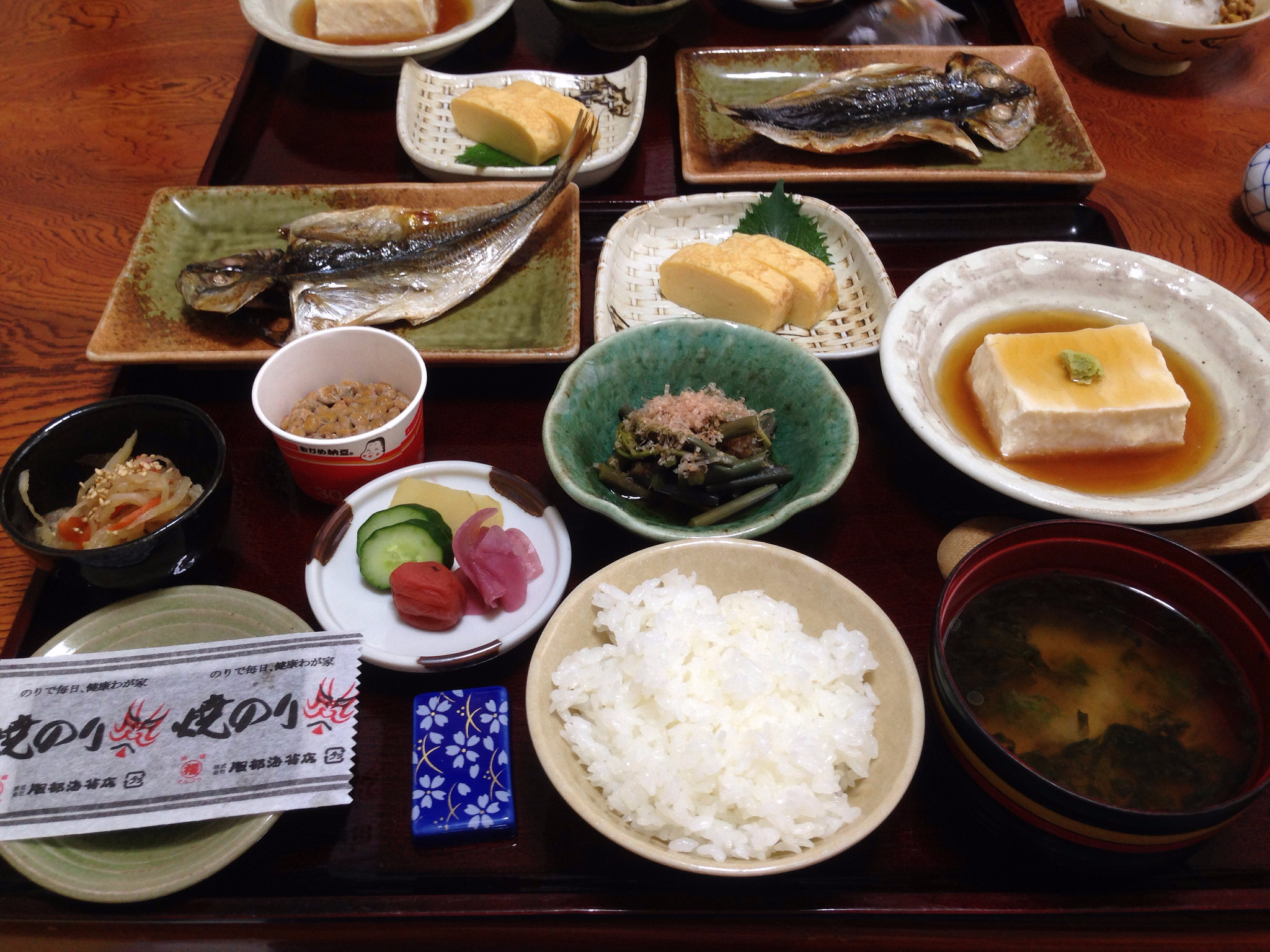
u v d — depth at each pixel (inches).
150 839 14.1
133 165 24.4
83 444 16.6
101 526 16.0
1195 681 14.5
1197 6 26.4
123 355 18.8
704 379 18.6
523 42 27.5
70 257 22.3
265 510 18.1
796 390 17.8
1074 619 15.1
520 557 16.2
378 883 14.4
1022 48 26.3
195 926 13.9
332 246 20.4
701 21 28.6
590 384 17.6
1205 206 23.6
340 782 14.2
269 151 24.4
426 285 20.5
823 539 17.7
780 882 14.2
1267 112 26.1
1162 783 13.7
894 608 16.9
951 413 18.8
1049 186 23.5
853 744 13.8
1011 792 13.2
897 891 14.3
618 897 14.0
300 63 26.9
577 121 22.8
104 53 27.4
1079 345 18.4
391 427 16.8
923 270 22.1
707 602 15.2
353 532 17.2
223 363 19.1
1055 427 17.8
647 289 21.7
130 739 14.5
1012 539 14.9
